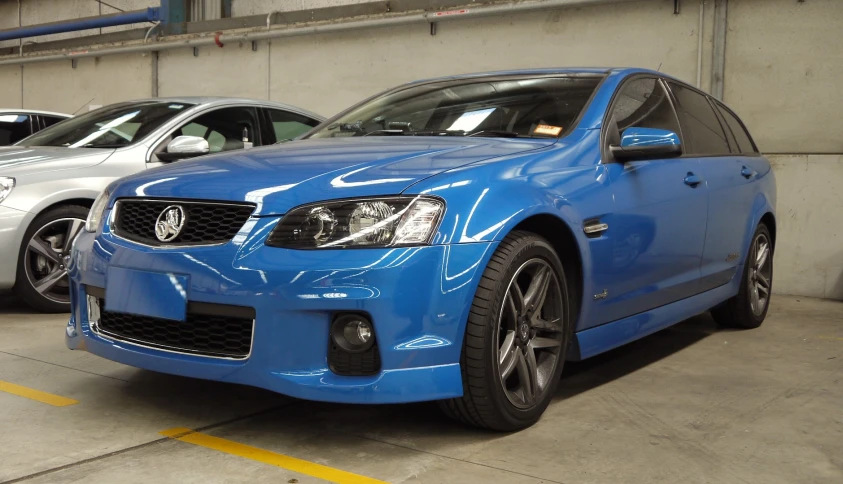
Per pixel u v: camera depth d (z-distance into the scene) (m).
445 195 2.06
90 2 10.02
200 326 2.14
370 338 1.97
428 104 3.09
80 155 4.05
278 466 1.95
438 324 2.01
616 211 2.57
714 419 2.41
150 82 8.72
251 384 2.04
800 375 2.99
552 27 5.93
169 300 2.09
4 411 2.36
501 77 3.18
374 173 2.13
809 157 4.98
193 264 2.06
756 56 5.16
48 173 3.89
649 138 2.66
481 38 6.29
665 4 5.43
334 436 2.18
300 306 1.95
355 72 7.06
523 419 2.23
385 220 1.99
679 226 2.97
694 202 3.08
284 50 7.53
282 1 7.88
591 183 2.50
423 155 2.30
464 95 3.08
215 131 4.57
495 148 2.44
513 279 2.15
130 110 4.65
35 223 3.85
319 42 7.28
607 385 2.80
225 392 2.58
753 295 3.85
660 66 5.49
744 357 3.29
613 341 2.67
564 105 2.81
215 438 2.15
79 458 1.98
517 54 6.11
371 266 1.94
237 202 2.09
